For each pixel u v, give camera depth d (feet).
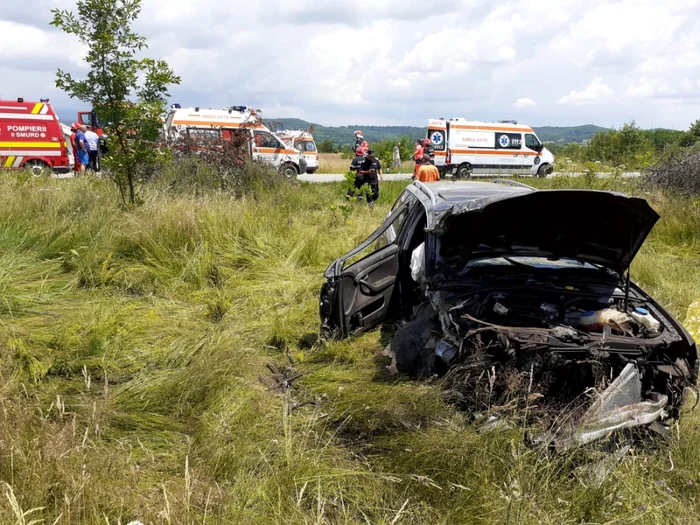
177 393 12.41
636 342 11.00
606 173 50.24
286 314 17.72
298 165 64.18
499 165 75.51
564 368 11.00
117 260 21.42
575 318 12.34
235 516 8.61
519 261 14.35
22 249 21.52
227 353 13.93
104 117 27.02
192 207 25.53
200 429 11.04
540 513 8.58
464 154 73.20
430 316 14.17
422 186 17.92
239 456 10.09
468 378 11.51
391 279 16.66
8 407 9.97
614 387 10.36
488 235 13.19
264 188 37.55
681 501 9.43
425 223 17.02
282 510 8.84
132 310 17.57
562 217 12.59
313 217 32.65
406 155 121.19
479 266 14.02
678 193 36.32
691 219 29.86
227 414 11.40
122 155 27.30
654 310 12.62
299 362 14.90
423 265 14.66
